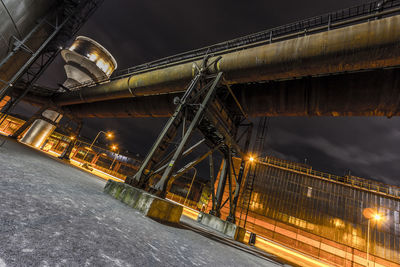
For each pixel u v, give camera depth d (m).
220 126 8.59
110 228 2.70
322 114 8.34
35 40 11.81
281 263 7.98
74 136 24.69
